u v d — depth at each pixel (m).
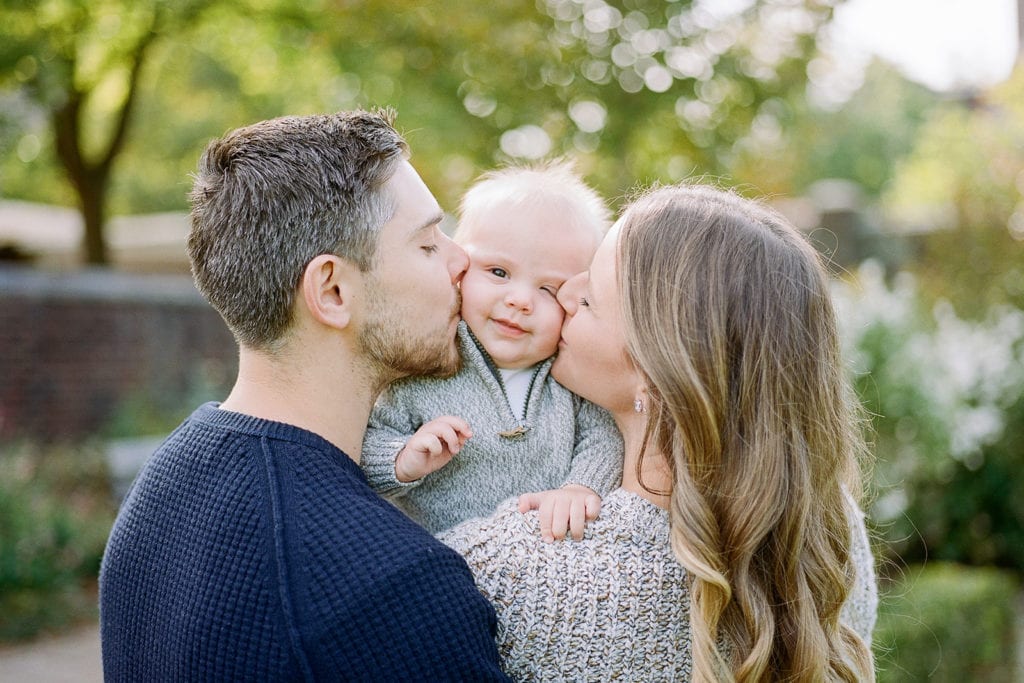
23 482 6.62
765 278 1.50
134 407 8.62
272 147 1.47
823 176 27.09
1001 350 7.54
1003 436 7.29
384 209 1.49
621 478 1.67
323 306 1.46
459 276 1.66
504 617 1.47
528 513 1.53
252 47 11.37
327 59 9.90
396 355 1.53
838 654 1.50
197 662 1.31
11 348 8.00
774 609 1.46
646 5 8.08
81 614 6.09
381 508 1.39
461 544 1.53
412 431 1.77
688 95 8.39
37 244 13.72
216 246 1.47
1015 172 8.64
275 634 1.27
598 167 8.41
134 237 15.84
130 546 1.48
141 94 14.02
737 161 9.23
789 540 1.46
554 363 1.74
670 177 8.87
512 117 8.46
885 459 5.66
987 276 8.20
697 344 1.46
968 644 4.83
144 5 9.63
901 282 8.92
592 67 8.24
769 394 1.47
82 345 8.54
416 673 1.27
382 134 1.52
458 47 8.14
